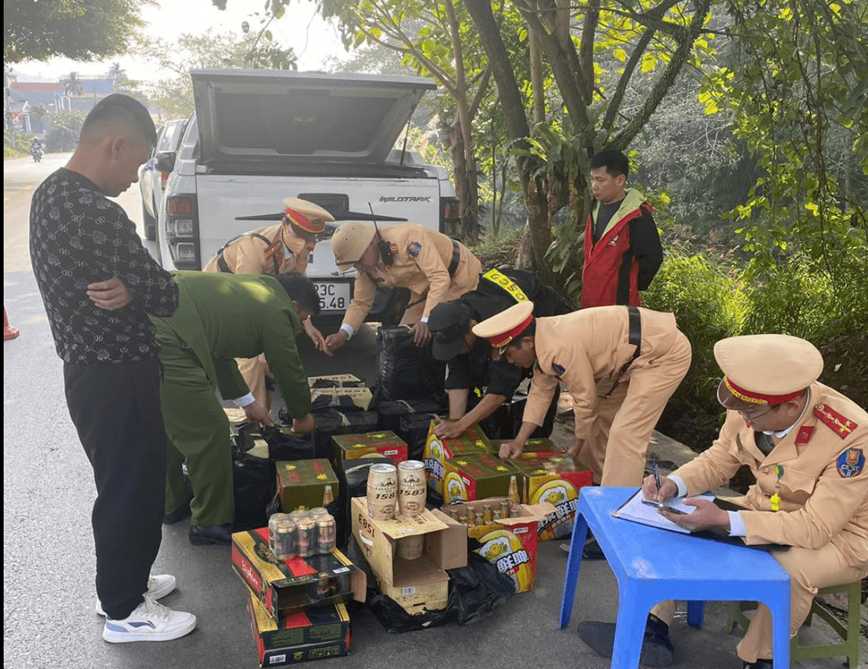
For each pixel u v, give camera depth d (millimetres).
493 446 4055
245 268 5066
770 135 6258
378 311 5801
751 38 5840
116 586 2980
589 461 4312
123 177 2756
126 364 2822
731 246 13945
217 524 3777
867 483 2496
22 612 3207
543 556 3744
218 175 5637
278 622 2881
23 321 8359
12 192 23750
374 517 3178
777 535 2549
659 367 3654
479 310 3951
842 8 5656
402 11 9664
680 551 2539
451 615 3143
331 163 6910
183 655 2955
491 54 6461
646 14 6156
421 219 6164
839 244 6250
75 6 30922
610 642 3002
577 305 6574
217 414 3613
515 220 16125
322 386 4938
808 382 2443
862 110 5379
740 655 2740
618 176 4648
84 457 4805
